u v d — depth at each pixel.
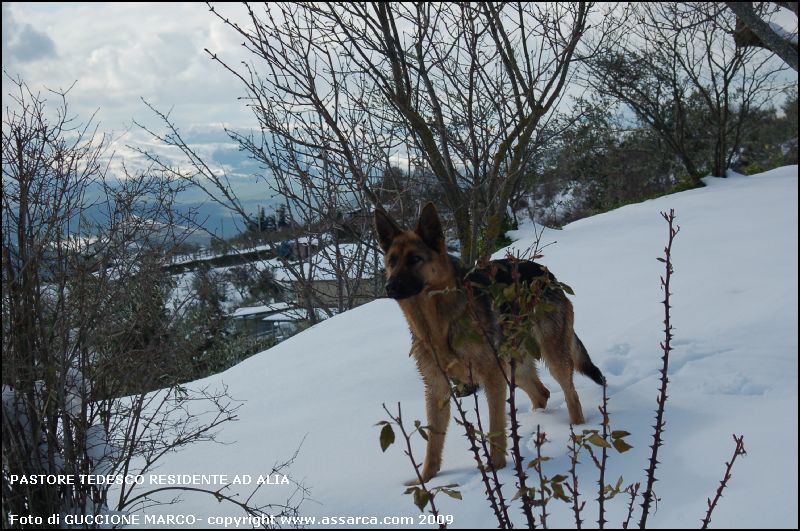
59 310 3.97
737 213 12.67
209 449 5.45
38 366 3.84
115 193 4.13
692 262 9.23
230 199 10.73
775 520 3.17
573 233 13.38
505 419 4.58
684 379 5.33
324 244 11.54
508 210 15.53
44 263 3.96
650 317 7.17
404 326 8.34
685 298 7.59
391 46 7.31
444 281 4.64
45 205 3.93
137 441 4.23
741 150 26.45
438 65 7.90
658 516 3.43
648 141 22.84
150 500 4.27
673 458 4.02
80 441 3.97
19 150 3.81
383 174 9.75
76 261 4.00
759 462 3.74
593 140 21.78
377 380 6.61
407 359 7.05
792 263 8.35
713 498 3.48
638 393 5.24
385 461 4.78
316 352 7.97
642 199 20.69
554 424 5.05
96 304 4.01
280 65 7.83
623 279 8.93
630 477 3.89
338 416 5.82
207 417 6.37
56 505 3.84
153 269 4.19
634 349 6.31
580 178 24.22
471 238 7.58
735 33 11.39
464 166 8.30
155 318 4.27
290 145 9.54
